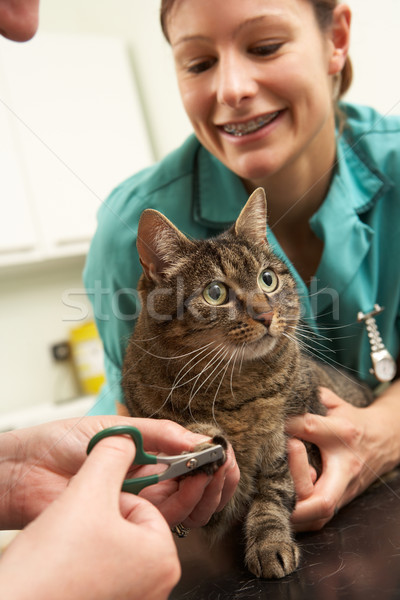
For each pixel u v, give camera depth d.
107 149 2.38
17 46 2.23
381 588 0.70
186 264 1.13
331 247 1.31
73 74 2.36
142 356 1.10
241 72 1.12
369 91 1.76
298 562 0.85
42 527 0.56
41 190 1.96
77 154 2.34
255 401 1.05
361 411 1.29
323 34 1.25
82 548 0.55
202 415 1.04
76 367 2.12
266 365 1.09
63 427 0.87
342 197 1.34
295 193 1.34
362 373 1.48
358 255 1.32
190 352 1.06
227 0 1.07
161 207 1.32
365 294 1.35
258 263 1.18
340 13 1.31
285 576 0.81
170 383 1.06
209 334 1.09
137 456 0.71
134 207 1.31
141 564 0.57
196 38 1.13
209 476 0.75
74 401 1.93
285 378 1.09
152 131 2.54
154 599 0.59
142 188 1.36
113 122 2.42
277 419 1.07
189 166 1.37
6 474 0.85
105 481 0.62
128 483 0.70
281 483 1.03
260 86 1.15
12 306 2.13
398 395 1.43
